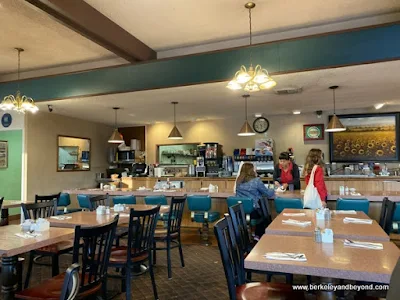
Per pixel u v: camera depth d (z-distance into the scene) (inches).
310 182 158.1
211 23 181.0
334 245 79.5
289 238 87.7
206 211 208.2
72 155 352.5
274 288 83.4
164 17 172.9
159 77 206.8
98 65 239.3
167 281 143.6
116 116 340.8
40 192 306.0
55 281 93.5
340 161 331.9
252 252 73.4
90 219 128.0
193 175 366.6
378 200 177.8
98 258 91.2
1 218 200.5
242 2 158.1
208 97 248.1
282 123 354.3
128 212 148.9
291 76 190.2
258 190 181.6
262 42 195.3
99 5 159.8
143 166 384.2
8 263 87.6
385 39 161.2
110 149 404.8
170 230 154.8
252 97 251.9
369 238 88.0
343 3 160.9
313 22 181.9
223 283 140.8
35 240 91.1
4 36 192.7
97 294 95.0
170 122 395.5
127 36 191.3
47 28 181.5
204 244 208.7
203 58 196.1
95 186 377.4
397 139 315.6
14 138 298.8
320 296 74.1
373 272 59.4
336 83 209.6
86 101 254.7
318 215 115.6
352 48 166.4
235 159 355.6
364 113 325.4
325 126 338.0
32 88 248.2
